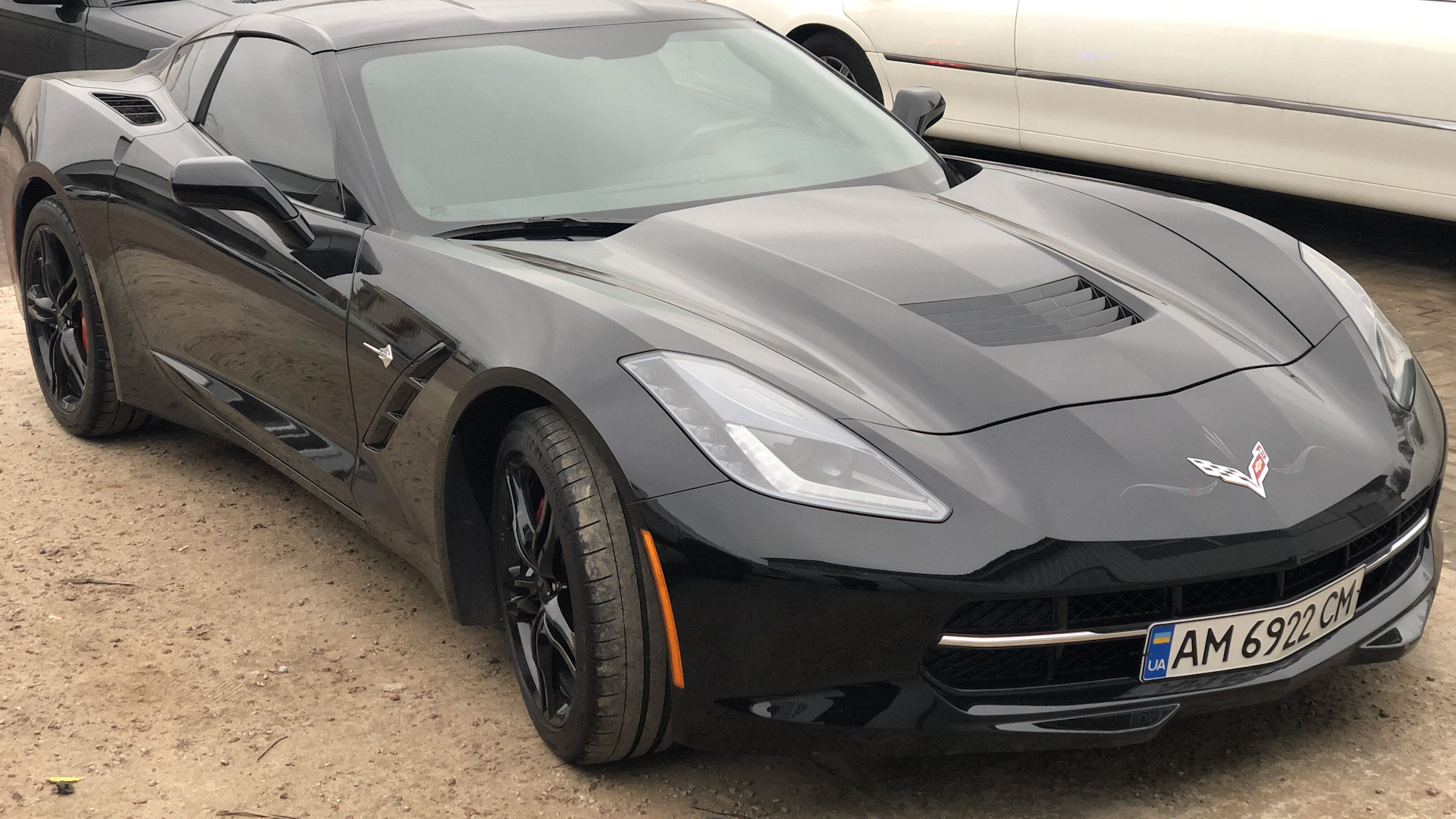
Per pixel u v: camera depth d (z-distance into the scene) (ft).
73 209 12.88
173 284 11.78
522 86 10.87
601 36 11.64
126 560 11.32
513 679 9.39
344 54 10.91
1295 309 9.01
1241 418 7.66
